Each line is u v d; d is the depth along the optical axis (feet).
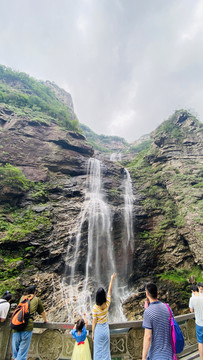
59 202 57.82
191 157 78.02
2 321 11.95
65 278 42.42
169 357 7.56
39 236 44.32
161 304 8.92
